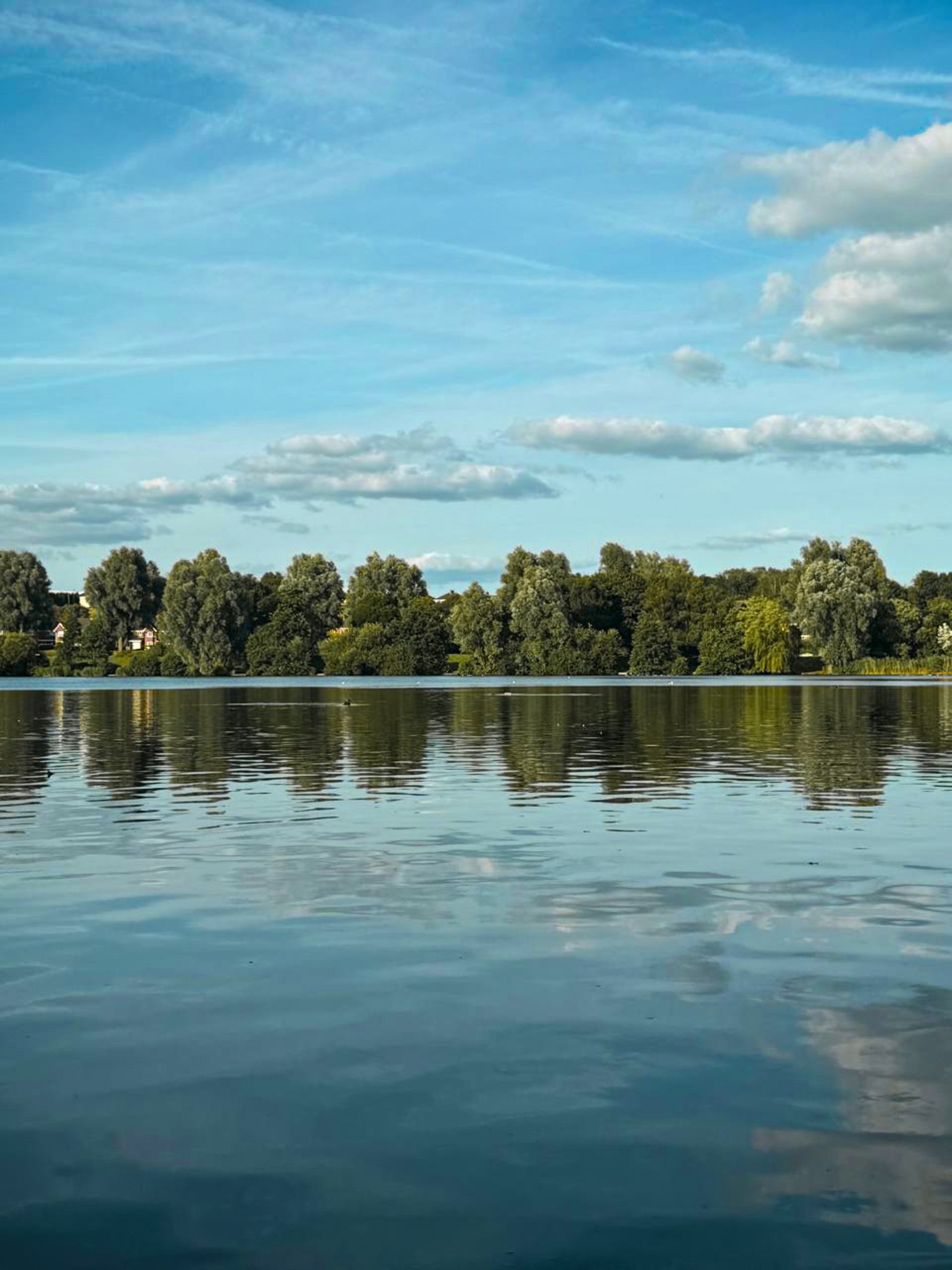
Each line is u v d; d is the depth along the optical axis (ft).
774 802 70.74
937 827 60.08
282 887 45.16
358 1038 27.61
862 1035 27.53
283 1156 21.56
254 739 127.54
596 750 110.73
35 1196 20.18
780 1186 20.26
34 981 32.45
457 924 38.83
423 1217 19.38
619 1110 23.34
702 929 38.04
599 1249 18.42
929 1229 18.88
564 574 547.49
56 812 67.41
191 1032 28.14
